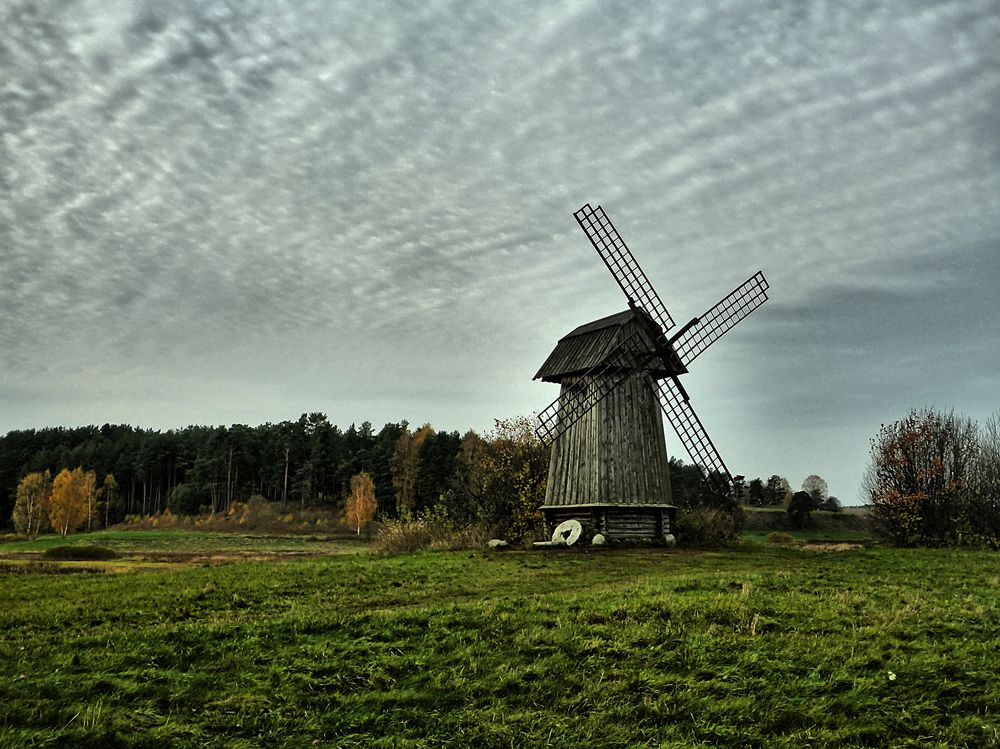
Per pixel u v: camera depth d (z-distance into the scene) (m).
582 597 20.59
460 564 30.06
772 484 138.88
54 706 13.16
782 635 16.72
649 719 13.24
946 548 39.31
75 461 155.12
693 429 42.50
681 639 16.47
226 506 139.12
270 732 12.72
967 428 43.88
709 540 39.91
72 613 20.62
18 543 93.19
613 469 38.41
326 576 26.48
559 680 14.75
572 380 40.88
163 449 161.00
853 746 12.20
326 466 139.25
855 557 32.41
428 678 14.92
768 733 12.71
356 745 12.45
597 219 41.75
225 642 16.69
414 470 111.31
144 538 96.75
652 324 40.81
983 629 17.22
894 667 14.79
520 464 50.34
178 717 13.12
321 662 15.55
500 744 12.47
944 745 12.00
